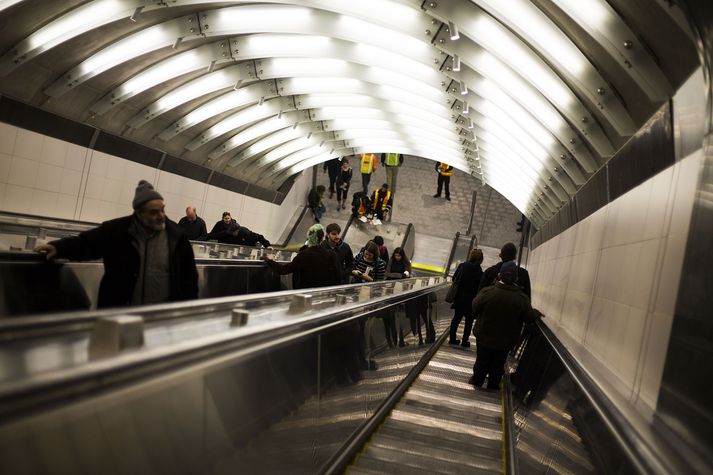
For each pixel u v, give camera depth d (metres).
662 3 5.38
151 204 4.32
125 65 14.80
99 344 2.16
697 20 3.67
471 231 31.77
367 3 11.11
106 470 1.96
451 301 12.54
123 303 4.37
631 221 5.75
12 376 1.64
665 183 4.71
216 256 11.75
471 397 8.48
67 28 12.10
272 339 3.44
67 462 1.78
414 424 6.89
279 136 22.45
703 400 2.83
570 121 11.36
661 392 3.62
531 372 6.61
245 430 3.07
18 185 14.23
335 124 21.97
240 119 19.59
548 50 8.74
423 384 8.99
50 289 4.62
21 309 4.32
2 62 12.60
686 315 3.49
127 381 2.07
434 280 15.94
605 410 3.06
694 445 2.76
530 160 15.91
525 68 10.08
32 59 13.06
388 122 21.39
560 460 3.57
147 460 2.20
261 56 14.46
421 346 10.29
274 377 3.49
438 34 11.23
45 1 11.67
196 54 14.66
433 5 10.10
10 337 2.03
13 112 13.53
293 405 3.80
